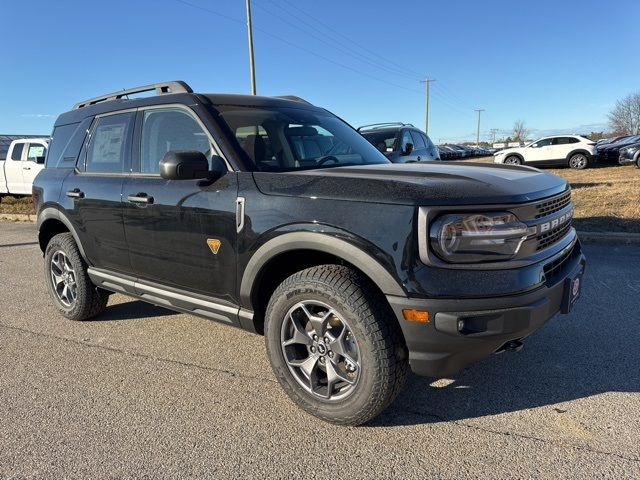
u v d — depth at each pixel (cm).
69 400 320
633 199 1012
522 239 251
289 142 355
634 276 551
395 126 1000
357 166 331
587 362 351
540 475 237
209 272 324
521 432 273
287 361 293
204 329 443
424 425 283
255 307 311
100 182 402
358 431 279
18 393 331
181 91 363
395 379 260
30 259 777
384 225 247
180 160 294
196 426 288
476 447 261
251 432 280
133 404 314
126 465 253
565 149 2181
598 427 275
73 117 470
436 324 240
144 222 359
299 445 267
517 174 297
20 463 256
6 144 2202
